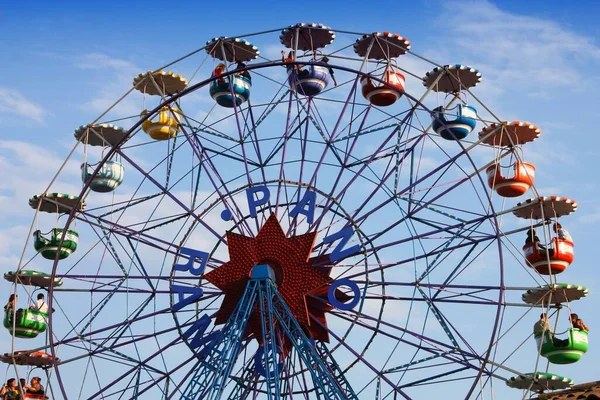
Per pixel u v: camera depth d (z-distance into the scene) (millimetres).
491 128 44844
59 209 45656
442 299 41219
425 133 42594
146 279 42031
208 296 41281
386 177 41938
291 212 41188
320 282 39438
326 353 40156
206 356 38719
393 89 43312
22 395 41969
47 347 42188
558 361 41906
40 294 43781
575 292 43000
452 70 44438
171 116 44875
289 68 44938
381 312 41094
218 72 44938
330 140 42281
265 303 39188
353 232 40688
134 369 41188
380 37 44250
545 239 43875
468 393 37031
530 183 44156
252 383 40344
